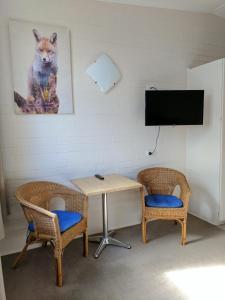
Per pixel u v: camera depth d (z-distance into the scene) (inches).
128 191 125.7
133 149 125.6
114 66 115.7
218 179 120.4
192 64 135.3
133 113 123.3
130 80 120.6
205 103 125.0
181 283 81.6
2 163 99.2
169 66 129.4
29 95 101.0
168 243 107.9
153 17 122.4
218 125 118.3
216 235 113.9
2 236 91.4
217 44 140.1
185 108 117.7
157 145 131.7
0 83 96.4
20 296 77.7
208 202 127.5
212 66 119.4
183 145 139.2
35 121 103.7
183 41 131.2
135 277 85.4
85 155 114.9
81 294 77.9
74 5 105.5
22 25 96.9
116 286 81.1
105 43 113.1
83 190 92.4
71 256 99.7
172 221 129.9
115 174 119.5
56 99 106.0
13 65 97.2
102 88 114.4
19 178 103.4
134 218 128.7
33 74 100.7
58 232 79.9
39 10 99.8
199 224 125.3
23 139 102.5
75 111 110.7
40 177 107.1
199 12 133.0
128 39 117.8
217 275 85.4
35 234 84.6
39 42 100.3
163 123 117.4
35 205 86.4
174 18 127.5
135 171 127.6
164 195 118.9
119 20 114.9
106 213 106.3
